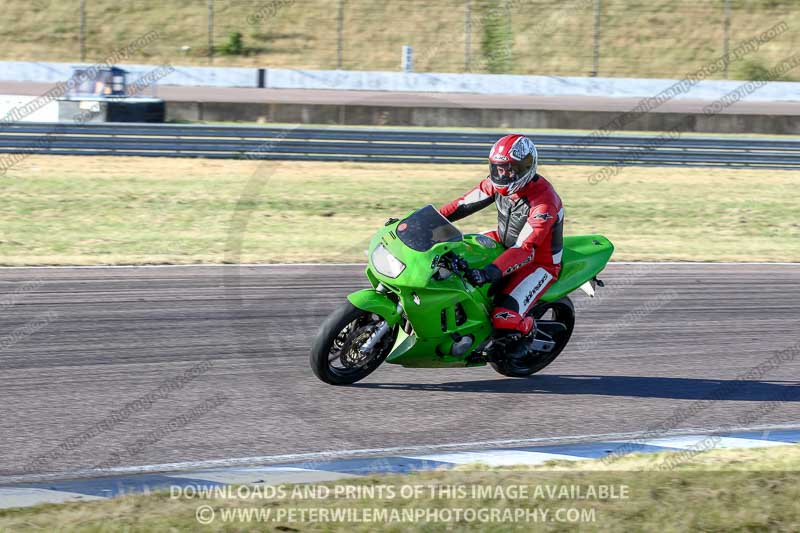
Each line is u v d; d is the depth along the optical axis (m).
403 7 88.12
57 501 11.04
